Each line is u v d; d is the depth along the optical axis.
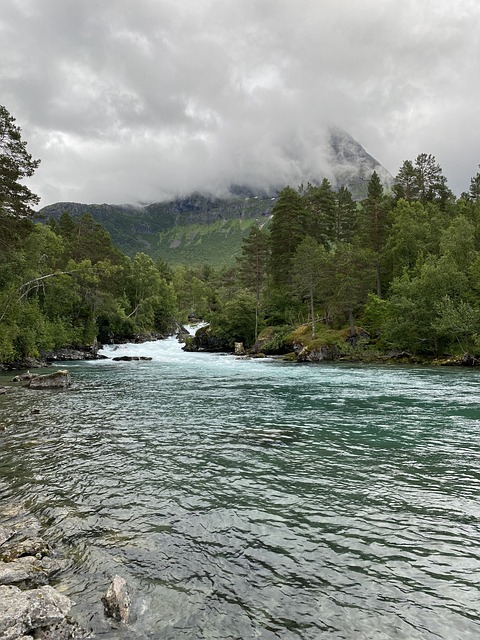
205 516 8.00
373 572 6.13
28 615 4.73
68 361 51.16
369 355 49.50
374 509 8.30
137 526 7.57
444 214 75.00
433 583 5.87
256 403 20.30
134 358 52.91
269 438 13.71
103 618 5.00
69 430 14.86
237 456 11.77
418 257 58.25
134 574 6.01
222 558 6.49
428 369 37.91
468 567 6.27
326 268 57.22
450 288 46.47
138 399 21.67
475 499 8.77
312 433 14.32
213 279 158.62
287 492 9.19
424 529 7.47
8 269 39.53
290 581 5.89
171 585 5.76
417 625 4.99
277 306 75.06
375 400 20.98
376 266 63.72
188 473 10.40
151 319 94.62
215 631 4.86
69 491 9.24
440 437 13.74
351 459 11.48
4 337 37.41
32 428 15.15
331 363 46.28
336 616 5.14
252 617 5.11
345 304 54.31
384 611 5.25
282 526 7.59
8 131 32.56
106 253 78.00
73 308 62.75
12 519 7.78
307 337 56.91
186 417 17.05
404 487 9.45
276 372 36.00
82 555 6.52
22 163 33.81
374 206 70.19
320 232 83.62
